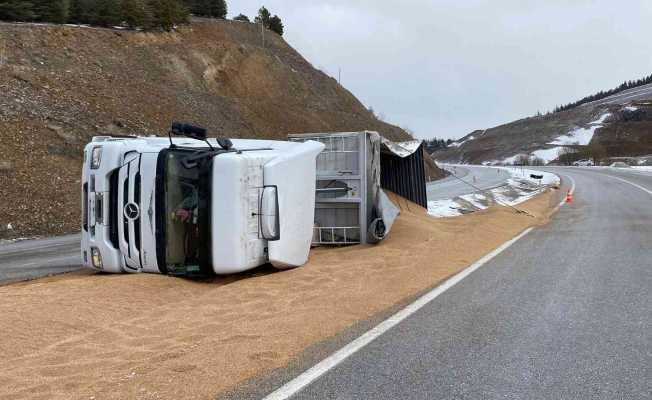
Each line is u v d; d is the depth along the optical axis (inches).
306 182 326.3
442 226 514.9
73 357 171.8
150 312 225.1
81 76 976.3
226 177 275.3
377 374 158.9
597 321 210.1
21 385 147.9
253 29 1797.5
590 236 450.9
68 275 346.0
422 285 272.7
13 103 804.0
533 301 242.2
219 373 156.7
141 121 948.6
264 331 196.2
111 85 1002.1
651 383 150.7
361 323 209.9
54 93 884.0
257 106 1339.8
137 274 280.7
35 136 768.9
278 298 244.4
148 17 1294.3
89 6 1257.4
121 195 283.9
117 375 155.3
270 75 1486.2
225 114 1187.3
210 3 1860.2
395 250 367.6
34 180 695.7
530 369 162.2
